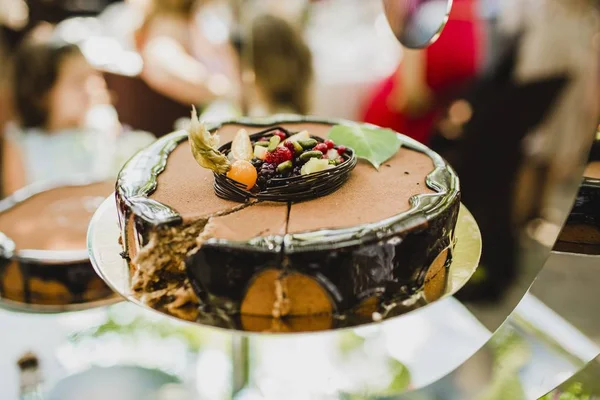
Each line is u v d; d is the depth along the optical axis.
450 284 0.55
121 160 0.89
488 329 0.71
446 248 0.56
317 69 0.93
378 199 0.57
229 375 0.69
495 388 0.55
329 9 1.08
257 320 0.52
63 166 0.89
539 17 0.81
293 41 0.83
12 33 0.88
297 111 0.86
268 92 0.84
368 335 0.72
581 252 0.56
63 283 0.63
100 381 0.67
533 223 0.89
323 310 0.52
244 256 0.51
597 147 0.55
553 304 0.57
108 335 0.73
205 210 0.55
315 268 0.51
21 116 0.88
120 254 0.58
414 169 0.62
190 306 0.53
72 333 0.73
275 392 0.66
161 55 0.87
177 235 0.54
